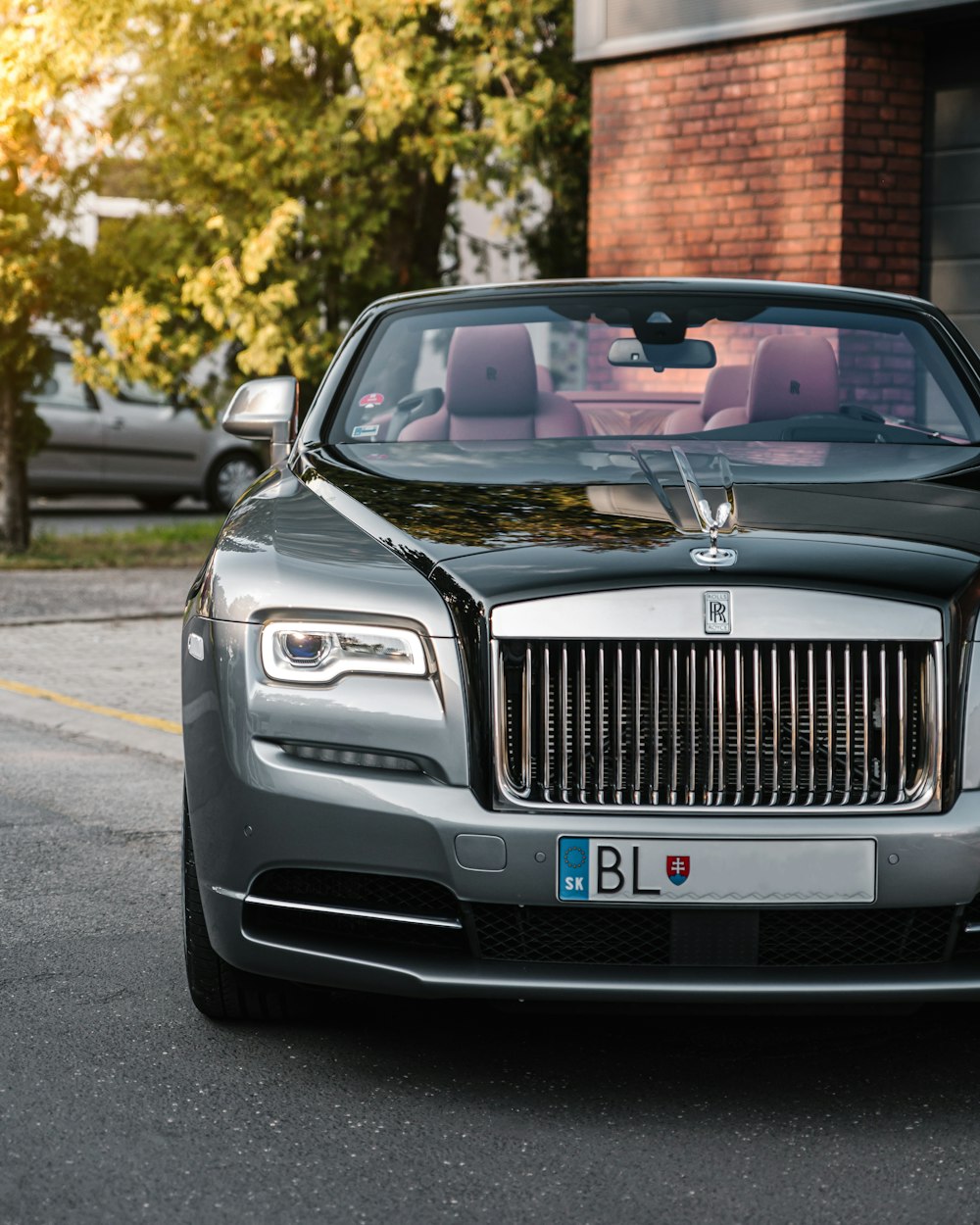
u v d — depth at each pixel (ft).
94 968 14.93
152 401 65.16
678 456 14.01
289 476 14.85
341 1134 11.39
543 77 44.09
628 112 37.70
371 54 41.83
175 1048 13.01
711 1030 13.39
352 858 11.53
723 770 11.21
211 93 44.19
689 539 11.87
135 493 65.31
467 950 11.63
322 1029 13.42
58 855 18.89
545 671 11.28
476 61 43.65
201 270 43.57
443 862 11.35
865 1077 12.42
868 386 16.62
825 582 11.25
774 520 12.25
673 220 36.99
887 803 11.23
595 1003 11.60
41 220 45.27
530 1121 11.62
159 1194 10.46
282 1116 11.69
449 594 11.57
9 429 48.93
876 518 12.42
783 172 34.83
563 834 11.20
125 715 26.91
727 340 16.79
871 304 17.48
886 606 11.22
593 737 11.29
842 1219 10.11
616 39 37.29
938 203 34.47
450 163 44.57
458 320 17.19
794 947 11.45
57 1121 11.59
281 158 44.52
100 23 41.88
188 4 42.37
